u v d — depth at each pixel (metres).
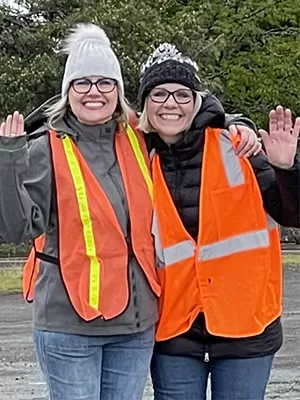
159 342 2.51
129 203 2.39
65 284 2.31
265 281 2.52
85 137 2.41
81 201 2.32
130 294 2.35
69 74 2.40
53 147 2.36
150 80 2.50
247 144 2.49
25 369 5.01
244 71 16.94
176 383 2.52
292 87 17.12
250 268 2.50
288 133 2.44
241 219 2.50
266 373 2.56
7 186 2.23
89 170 2.36
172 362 2.51
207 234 2.48
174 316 2.49
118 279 2.33
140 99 2.55
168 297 2.48
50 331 2.34
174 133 2.49
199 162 2.50
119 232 2.34
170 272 2.47
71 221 2.32
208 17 17.61
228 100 17.08
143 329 2.39
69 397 2.33
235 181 2.50
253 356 2.51
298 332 6.19
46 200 2.33
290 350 5.50
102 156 2.41
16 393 4.43
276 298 2.57
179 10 17.33
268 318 2.54
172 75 2.48
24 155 2.25
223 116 2.54
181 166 2.50
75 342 2.32
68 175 2.33
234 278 2.49
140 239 2.39
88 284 2.31
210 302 2.49
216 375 2.55
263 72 17.08
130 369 2.39
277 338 2.57
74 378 2.33
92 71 2.38
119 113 2.48
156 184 2.49
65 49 2.49
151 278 2.42
